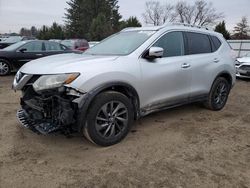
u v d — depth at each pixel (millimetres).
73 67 3371
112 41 4672
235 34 53906
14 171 3082
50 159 3365
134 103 3938
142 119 4938
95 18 52969
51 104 3441
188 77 4680
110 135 3693
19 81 3684
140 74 3881
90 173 3082
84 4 56469
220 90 5613
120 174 3072
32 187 2809
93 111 3436
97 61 3594
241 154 3643
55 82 3270
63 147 3686
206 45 5262
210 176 3072
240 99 7023
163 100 4320
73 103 3328
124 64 3736
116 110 3686
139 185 2877
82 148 3668
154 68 4090
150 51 3865
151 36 4254
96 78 3396
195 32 5055
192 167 3258
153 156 3508
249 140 4133
